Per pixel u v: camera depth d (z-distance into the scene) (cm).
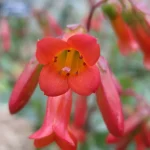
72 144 13
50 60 13
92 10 17
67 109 14
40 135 13
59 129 13
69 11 36
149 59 17
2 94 27
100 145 25
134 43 18
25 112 27
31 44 36
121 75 25
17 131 35
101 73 13
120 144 18
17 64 31
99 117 25
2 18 30
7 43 31
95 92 13
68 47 12
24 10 29
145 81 30
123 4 16
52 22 27
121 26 18
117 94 13
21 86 14
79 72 13
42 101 25
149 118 18
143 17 16
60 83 13
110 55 30
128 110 21
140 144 18
